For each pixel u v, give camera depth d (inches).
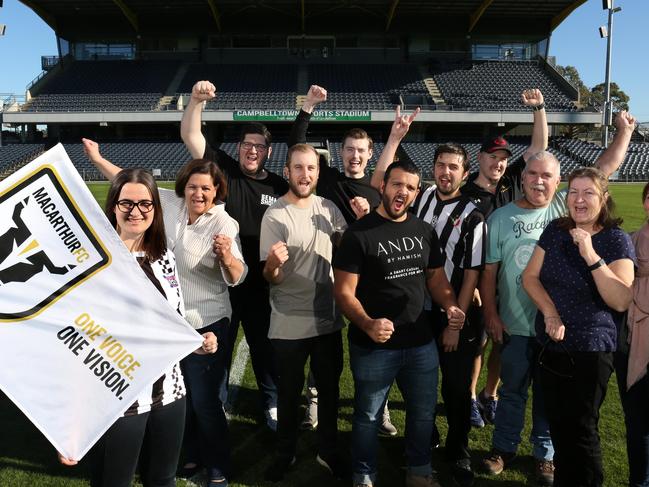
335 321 121.2
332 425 120.5
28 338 79.1
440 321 127.6
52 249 81.1
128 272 82.9
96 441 78.9
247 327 147.5
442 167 125.1
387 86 1225.4
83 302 81.4
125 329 82.0
